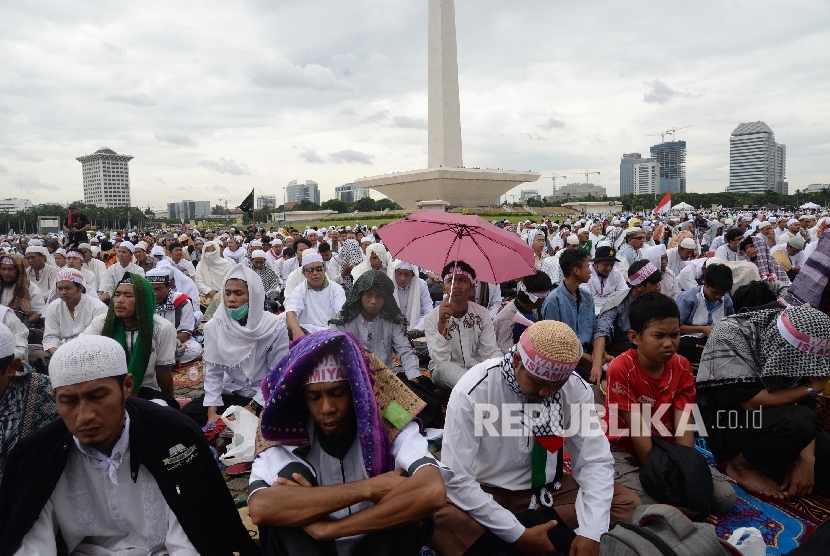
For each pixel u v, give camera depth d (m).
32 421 2.59
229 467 4.09
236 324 4.42
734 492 3.30
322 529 2.02
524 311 5.32
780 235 14.20
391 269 8.02
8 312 4.88
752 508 3.47
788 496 3.56
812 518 3.35
